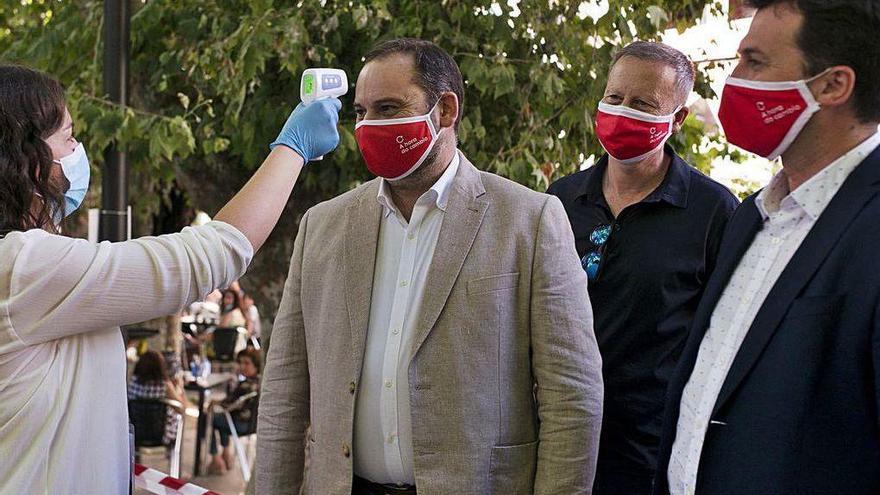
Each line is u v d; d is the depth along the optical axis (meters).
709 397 1.62
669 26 4.23
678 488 1.68
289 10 3.92
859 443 1.41
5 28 6.25
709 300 1.71
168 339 7.53
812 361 1.43
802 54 1.52
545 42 4.06
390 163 2.09
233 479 7.52
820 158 1.57
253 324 10.51
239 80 3.81
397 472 2.07
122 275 1.66
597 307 2.63
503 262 2.06
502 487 2.04
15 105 1.72
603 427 2.62
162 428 6.59
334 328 2.14
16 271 1.62
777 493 1.45
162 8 4.30
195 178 4.71
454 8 4.00
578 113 4.04
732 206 2.63
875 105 1.50
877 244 1.41
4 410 1.66
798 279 1.48
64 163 1.83
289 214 4.47
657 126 2.57
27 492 1.68
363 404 2.09
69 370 1.73
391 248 2.16
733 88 1.61
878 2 1.47
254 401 7.19
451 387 2.01
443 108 2.14
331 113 2.04
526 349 2.07
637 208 2.62
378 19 3.94
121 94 4.13
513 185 2.17
